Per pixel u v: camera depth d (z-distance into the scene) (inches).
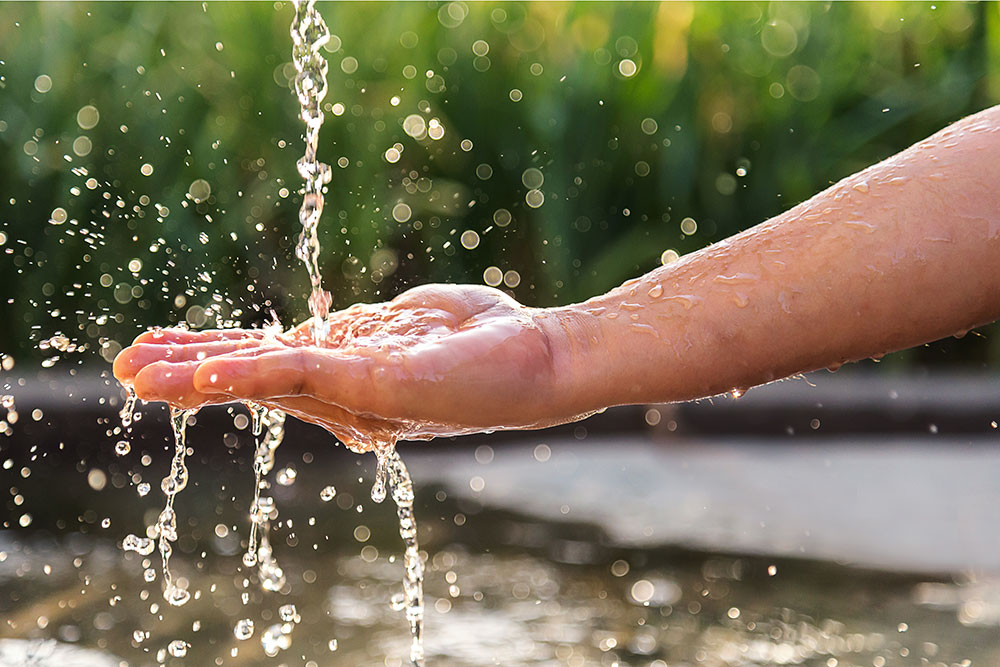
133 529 66.3
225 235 104.7
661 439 85.6
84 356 101.0
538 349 31.9
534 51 113.4
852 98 112.8
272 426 41.9
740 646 46.7
